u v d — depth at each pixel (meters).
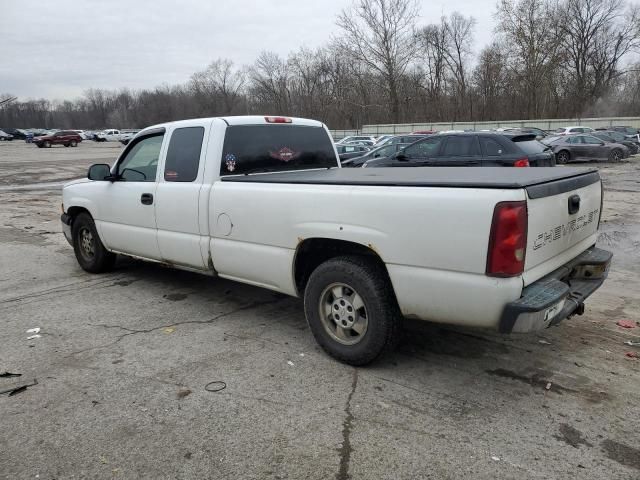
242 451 2.83
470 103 65.75
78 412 3.22
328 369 3.79
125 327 4.64
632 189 14.91
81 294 5.62
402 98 65.25
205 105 100.38
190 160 4.76
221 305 5.22
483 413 3.18
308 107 75.56
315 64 73.69
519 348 4.12
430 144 11.18
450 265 3.14
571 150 25.27
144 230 5.29
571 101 63.75
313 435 2.97
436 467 2.68
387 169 5.04
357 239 3.51
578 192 3.75
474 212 3.01
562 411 3.20
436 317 3.31
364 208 3.46
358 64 65.69
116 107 137.88
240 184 4.30
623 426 3.03
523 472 2.64
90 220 6.17
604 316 4.80
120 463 2.74
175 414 3.19
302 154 5.25
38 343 4.29
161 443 2.91
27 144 65.06
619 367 3.77
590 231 4.13
